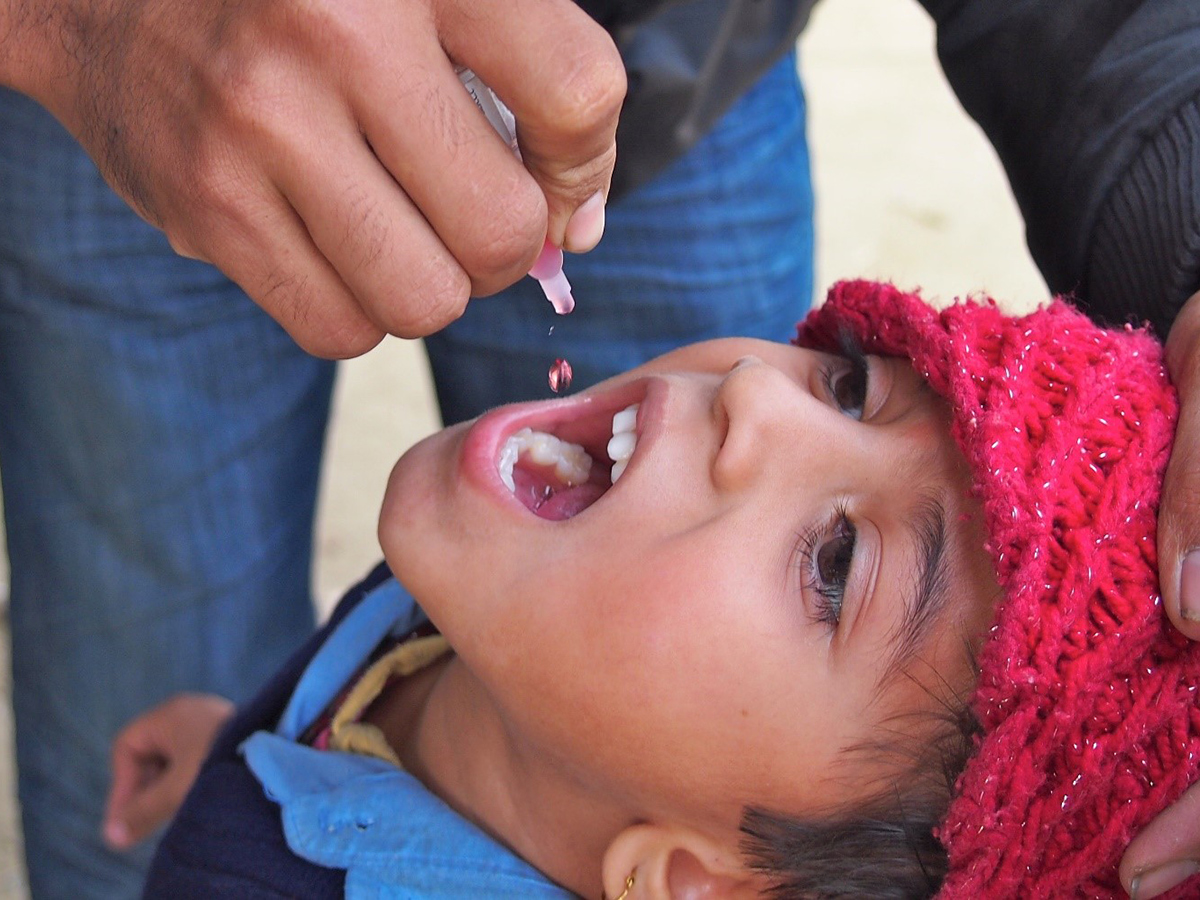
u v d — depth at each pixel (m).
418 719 0.49
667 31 0.48
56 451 0.58
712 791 0.41
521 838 0.46
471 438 0.44
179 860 0.46
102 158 0.38
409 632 0.51
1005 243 1.14
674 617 0.41
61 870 0.62
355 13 0.34
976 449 0.39
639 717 0.41
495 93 0.35
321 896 0.44
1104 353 0.40
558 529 0.42
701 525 0.41
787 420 0.42
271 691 0.50
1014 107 0.46
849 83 1.37
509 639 0.42
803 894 0.41
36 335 0.56
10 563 0.60
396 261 0.35
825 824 0.41
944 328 0.42
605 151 0.36
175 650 0.60
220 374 0.58
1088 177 0.44
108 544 0.59
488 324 0.58
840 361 0.46
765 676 0.40
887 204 1.18
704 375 0.45
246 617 0.61
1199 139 0.42
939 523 0.40
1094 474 0.38
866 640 0.40
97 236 0.54
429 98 0.34
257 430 0.59
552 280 0.38
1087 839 0.38
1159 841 0.37
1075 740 0.37
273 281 0.37
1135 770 0.38
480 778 0.46
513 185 0.35
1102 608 0.37
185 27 0.35
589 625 0.41
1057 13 0.44
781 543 0.41
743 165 0.57
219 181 0.36
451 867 0.44
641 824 0.43
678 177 0.55
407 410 0.99
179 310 0.56
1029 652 0.37
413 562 0.43
